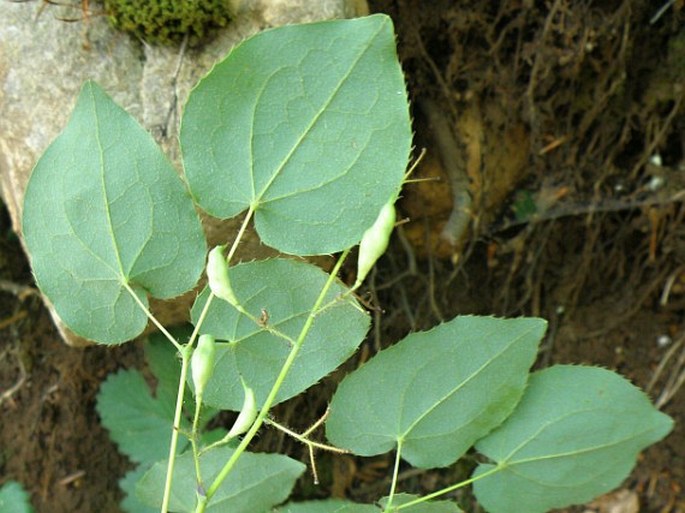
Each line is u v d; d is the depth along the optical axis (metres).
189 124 0.19
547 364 0.41
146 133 0.19
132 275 0.20
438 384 0.21
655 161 0.37
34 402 0.40
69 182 0.19
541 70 0.35
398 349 0.21
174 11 0.26
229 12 0.26
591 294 0.41
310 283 0.20
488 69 0.35
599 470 0.22
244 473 0.23
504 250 0.39
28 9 0.27
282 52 0.18
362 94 0.19
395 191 0.19
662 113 0.36
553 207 0.38
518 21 0.34
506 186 0.38
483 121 0.36
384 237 0.17
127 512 0.35
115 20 0.27
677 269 0.39
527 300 0.40
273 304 0.20
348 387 0.21
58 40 0.27
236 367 0.21
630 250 0.40
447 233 0.37
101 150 0.19
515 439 0.22
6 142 0.28
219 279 0.18
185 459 0.23
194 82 0.27
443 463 0.22
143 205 0.19
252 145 0.19
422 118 0.35
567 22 0.34
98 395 0.36
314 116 0.19
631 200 0.38
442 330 0.21
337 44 0.18
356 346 0.21
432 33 0.35
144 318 0.20
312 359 0.21
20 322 0.40
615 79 0.35
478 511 0.39
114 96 0.27
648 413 0.21
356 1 0.28
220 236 0.26
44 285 0.20
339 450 0.19
